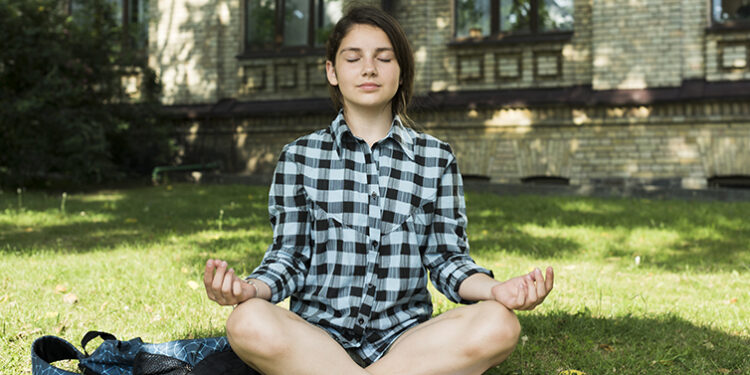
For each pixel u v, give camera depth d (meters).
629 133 9.49
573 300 3.63
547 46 10.09
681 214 6.92
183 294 3.64
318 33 11.52
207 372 1.93
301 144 2.19
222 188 10.03
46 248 5.12
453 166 2.25
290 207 2.15
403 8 10.68
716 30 9.13
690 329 3.08
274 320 1.84
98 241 5.52
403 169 2.16
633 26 9.49
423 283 2.16
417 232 2.16
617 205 7.77
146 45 12.53
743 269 4.55
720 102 9.02
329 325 2.09
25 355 2.59
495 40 10.29
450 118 10.35
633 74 9.49
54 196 9.20
